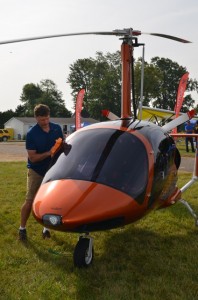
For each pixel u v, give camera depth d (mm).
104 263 4020
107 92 66812
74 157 4012
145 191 3822
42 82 90125
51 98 87188
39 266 3920
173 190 4801
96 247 4523
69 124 58750
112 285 3477
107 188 3660
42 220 3514
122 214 3580
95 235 4945
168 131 4984
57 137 4785
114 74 68000
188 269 3797
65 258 4145
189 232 5070
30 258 4145
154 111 17344
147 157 3980
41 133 4684
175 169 4805
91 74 75625
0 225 5379
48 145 4707
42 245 4578
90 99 68938
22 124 57781
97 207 3482
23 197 7203
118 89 67438
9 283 3543
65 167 3957
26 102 89812
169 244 4602
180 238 4816
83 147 4066
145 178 3869
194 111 4973
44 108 4594
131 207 3646
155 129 4531
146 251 4363
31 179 4723
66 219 3396
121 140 4043
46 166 4676
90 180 3736
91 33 4434
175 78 75375
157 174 4062
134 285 3479
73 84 76188
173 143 4789
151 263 3982
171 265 3928
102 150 3967
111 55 74688
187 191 7621
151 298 3209
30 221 5555
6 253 4285
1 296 3287
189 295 3242
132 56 4754
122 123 4410
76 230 3461
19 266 3939
